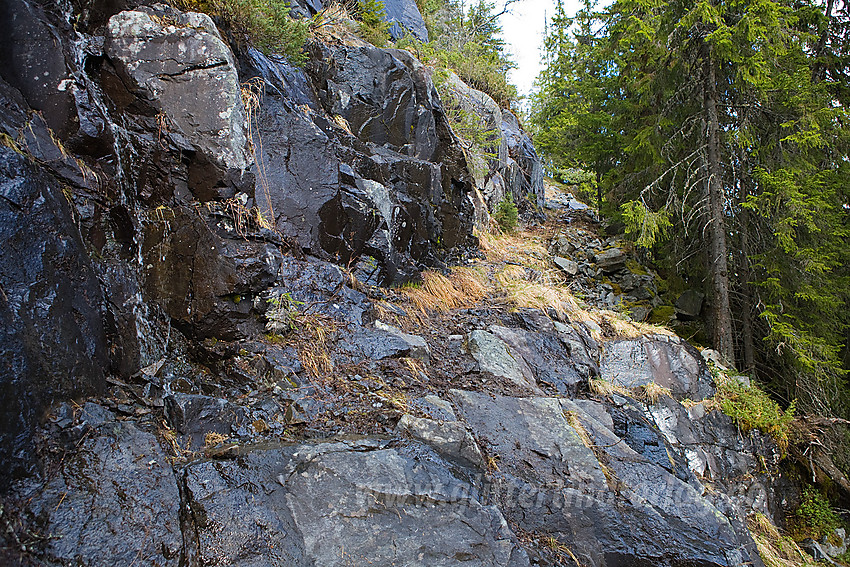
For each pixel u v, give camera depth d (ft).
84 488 7.09
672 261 29.09
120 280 10.51
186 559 6.88
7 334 7.10
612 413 15.24
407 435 10.52
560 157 44.73
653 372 20.06
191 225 11.66
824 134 23.97
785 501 19.33
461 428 10.93
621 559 9.85
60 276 8.59
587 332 20.92
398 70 22.66
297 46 17.44
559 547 9.59
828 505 19.30
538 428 12.55
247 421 9.86
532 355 16.80
